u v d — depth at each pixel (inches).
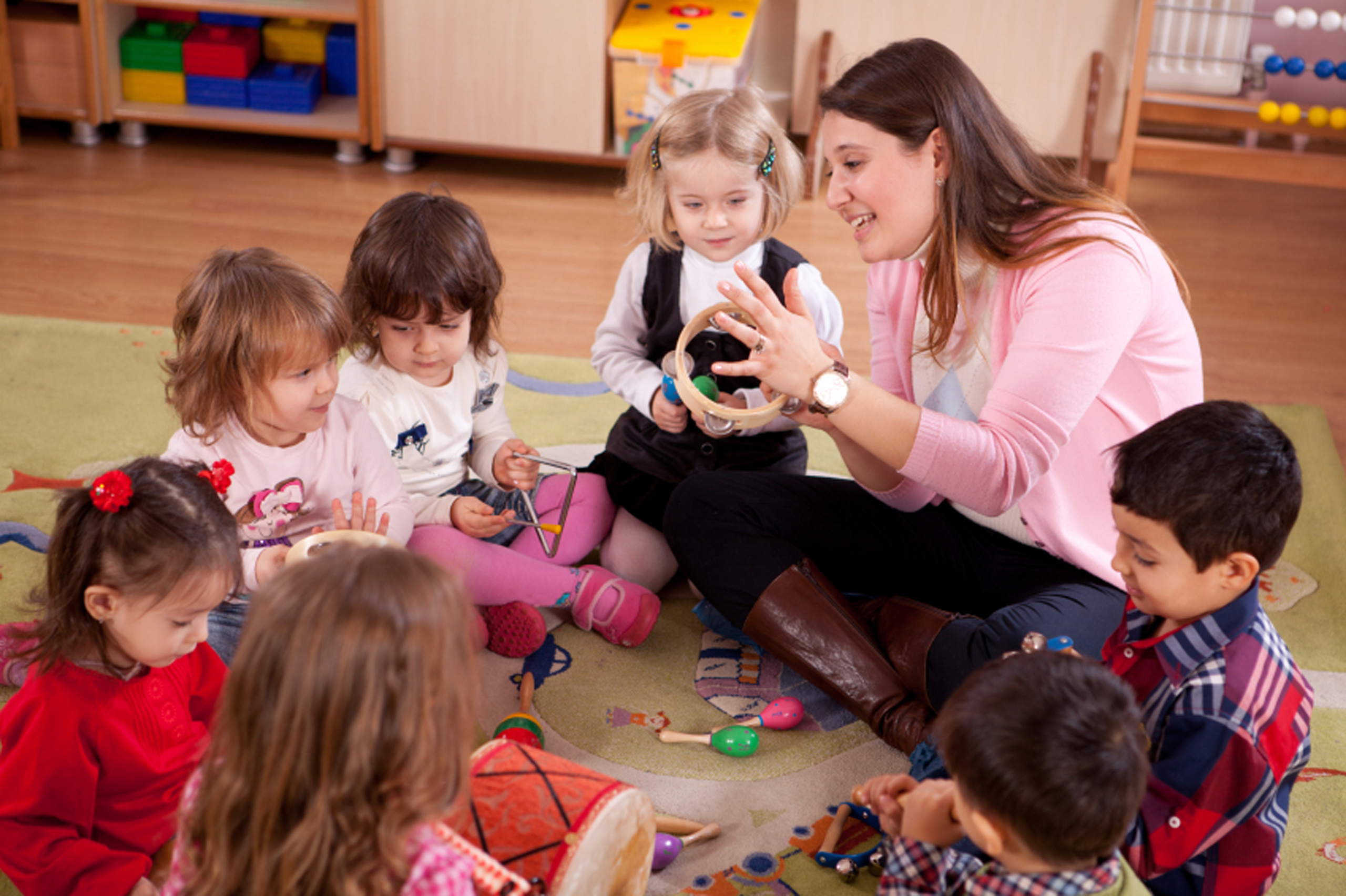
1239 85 124.3
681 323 69.4
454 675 34.2
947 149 54.6
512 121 123.1
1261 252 117.7
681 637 67.6
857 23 121.6
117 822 49.9
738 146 63.4
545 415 86.0
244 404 56.1
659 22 122.3
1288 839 54.8
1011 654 40.7
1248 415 43.9
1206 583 43.5
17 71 123.2
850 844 54.4
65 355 89.4
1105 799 36.7
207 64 125.0
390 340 63.1
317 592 33.2
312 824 32.8
